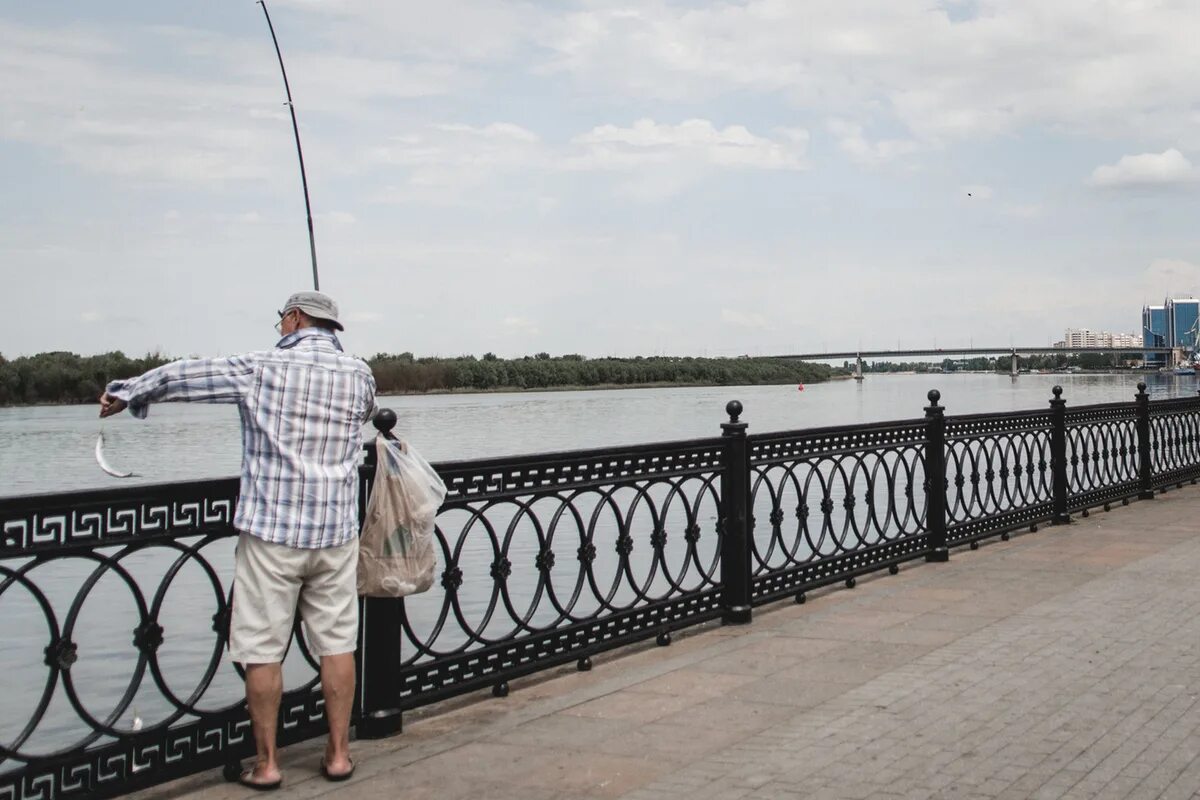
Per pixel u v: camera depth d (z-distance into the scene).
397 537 4.45
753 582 6.80
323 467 3.98
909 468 8.53
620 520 5.92
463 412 90.31
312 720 4.48
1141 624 6.31
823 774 3.98
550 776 4.07
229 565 15.25
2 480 33.06
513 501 5.30
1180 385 81.38
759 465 6.88
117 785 3.80
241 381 3.91
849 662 5.65
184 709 4.01
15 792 3.57
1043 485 10.58
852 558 7.80
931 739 4.34
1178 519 10.84
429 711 5.01
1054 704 4.78
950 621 6.55
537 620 10.44
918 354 136.62
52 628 3.65
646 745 4.40
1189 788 3.76
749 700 5.00
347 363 4.09
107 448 50.88
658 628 6.12
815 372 188.50
